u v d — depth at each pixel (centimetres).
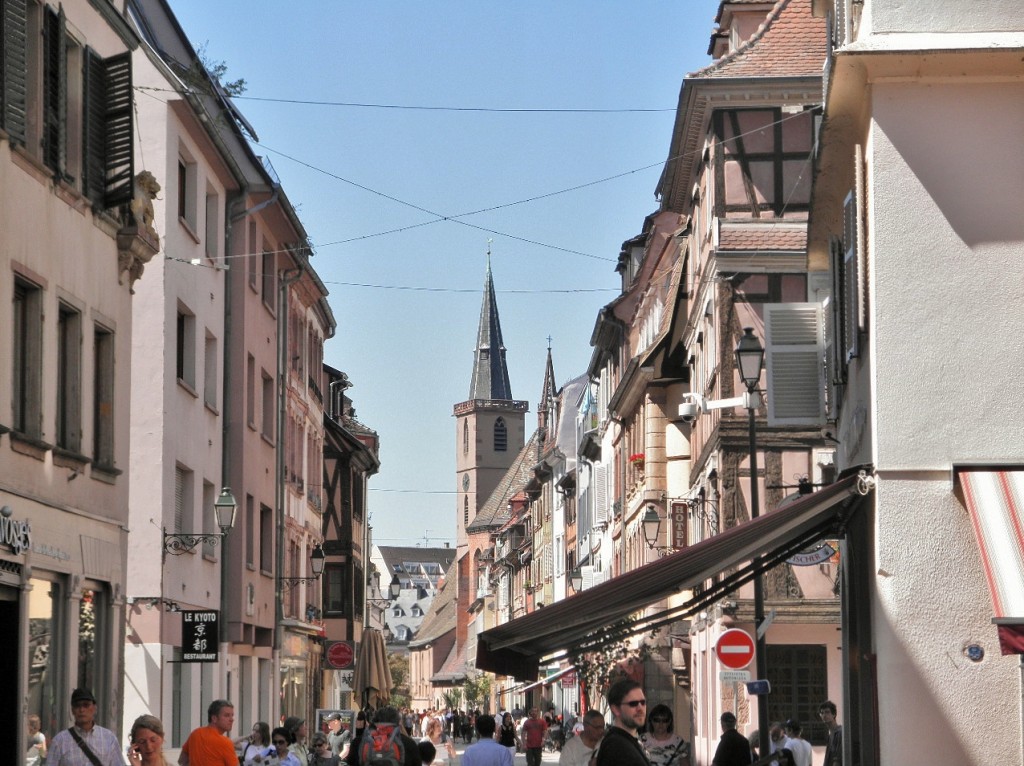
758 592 2397
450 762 2456
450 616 16188
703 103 3369
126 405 2141
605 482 6284
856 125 1384
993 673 1221
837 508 1491
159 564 2694
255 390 3594
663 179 4009
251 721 3650
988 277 1254
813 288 2120
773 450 3300
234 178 3312
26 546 1700
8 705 1698
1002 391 1245
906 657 1227
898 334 1254
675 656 4403
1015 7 1267
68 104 1958
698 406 3391
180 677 2947
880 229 1262
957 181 1261
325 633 5791
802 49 3403
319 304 4997
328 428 5762
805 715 3250
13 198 1720
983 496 1191
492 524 13538
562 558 8069
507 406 19588
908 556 1236
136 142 2775
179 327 2988
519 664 1555
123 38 2169
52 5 1866
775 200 3359
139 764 1341
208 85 3200
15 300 1775
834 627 3250
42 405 1808
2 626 1703
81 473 1947
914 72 1263
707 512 3675
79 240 1950
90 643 1998
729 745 1628
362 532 6366
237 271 3412
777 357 1798
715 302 3406
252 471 3525
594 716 1440
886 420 1248
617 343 5878
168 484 2766
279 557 3909
